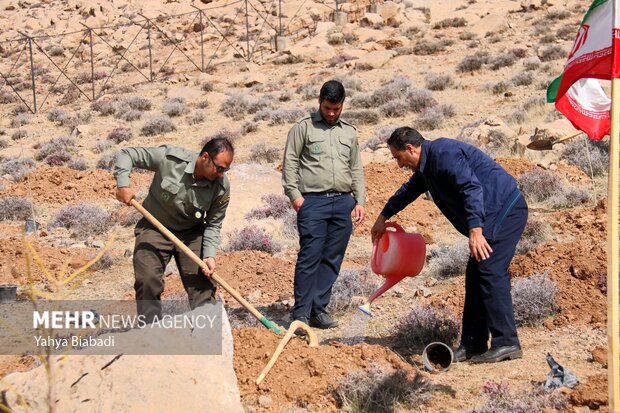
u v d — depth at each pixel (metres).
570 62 4.65
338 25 46.06
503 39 36.28
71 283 9.71
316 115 7.11
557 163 14.52
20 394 4.42
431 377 5.50
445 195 5.74
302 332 6.86
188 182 5.77
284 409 4.96
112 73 42.69
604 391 4.75
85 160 23.62
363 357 5.46
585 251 7.57
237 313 7.77
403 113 25.52
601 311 6.66
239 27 51.47
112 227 13.62
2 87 41.34
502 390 4.94
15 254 10.74
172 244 5.96
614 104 3.79
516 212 5.71
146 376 4.55
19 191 17.09
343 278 8.45
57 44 51.88
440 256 9.45
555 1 42.09
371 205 13.21
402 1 48.66
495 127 18.64
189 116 29.64
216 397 4.60
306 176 7.05
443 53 35.34
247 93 33.41
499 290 5.73
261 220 12.90
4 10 62.47
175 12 57.62
